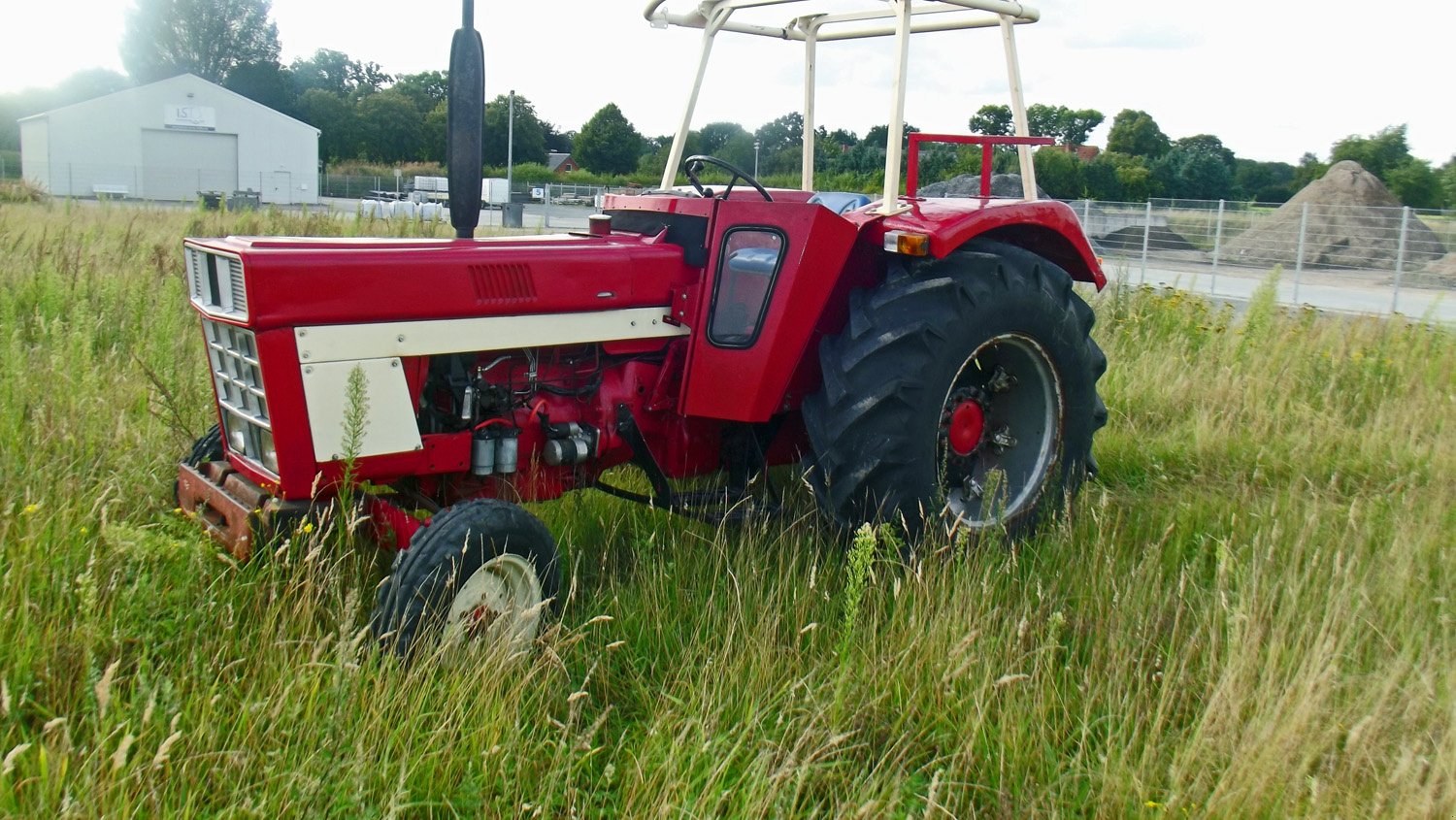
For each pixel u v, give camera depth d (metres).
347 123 69.00
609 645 3.08
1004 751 2.83
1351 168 24.27
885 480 3.91
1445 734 2.83
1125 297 9.38
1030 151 4.71
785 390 4.08
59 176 44.75
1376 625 3.50
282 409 3.16
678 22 4.59
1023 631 3.28
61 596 3.01
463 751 2.68
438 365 3.55
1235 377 6.77
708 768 2.67
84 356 4.88
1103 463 5.51
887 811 2.57
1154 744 2.88
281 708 2.69
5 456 3.95
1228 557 3.61
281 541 3.25
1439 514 4.52
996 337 4.13
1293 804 2.65
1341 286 18.66
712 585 3.63
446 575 3.06
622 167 56.25
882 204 4.11
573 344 3.74
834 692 3.04
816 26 5.08
